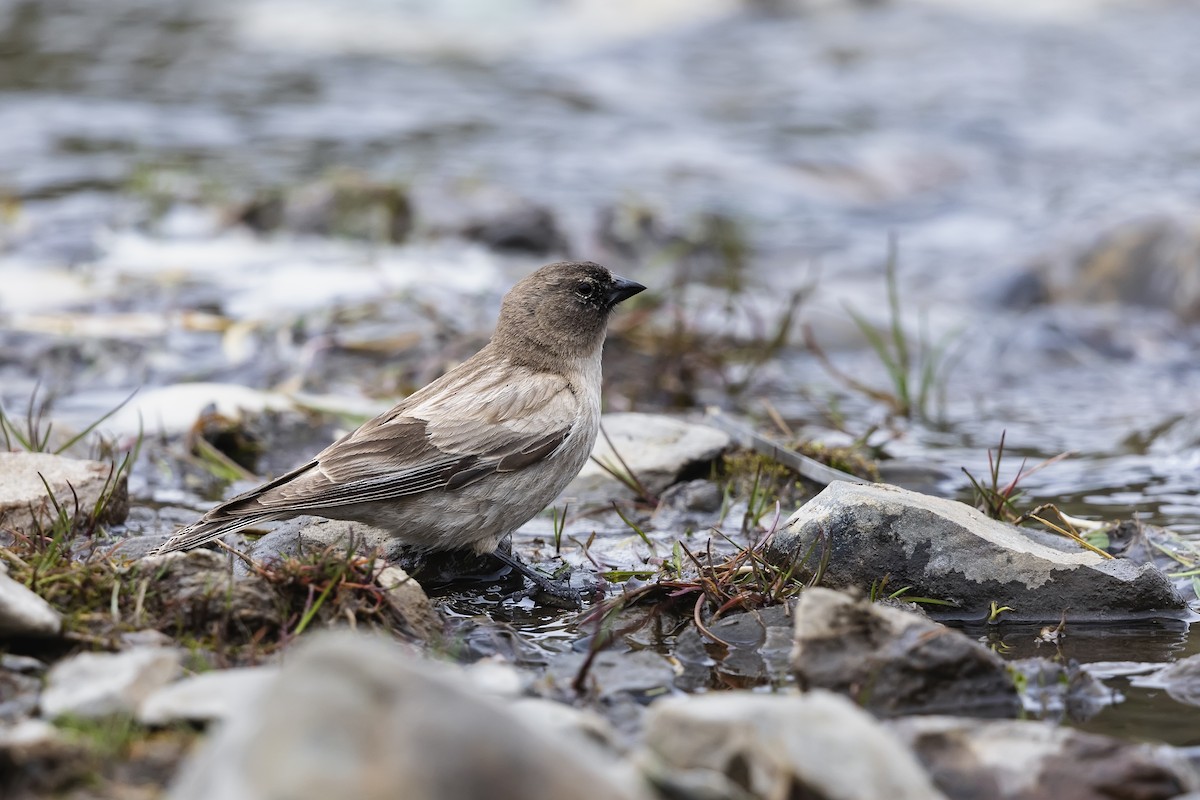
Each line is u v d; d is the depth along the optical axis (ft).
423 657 23.49
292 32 115.96
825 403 46.78
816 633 22.76
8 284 55.52
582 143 85.97
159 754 18.10
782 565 27.86
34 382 45.60
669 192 76.33
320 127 86.74
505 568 30.01
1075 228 65.41
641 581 28.86
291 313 52.01
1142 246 62.23
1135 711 22.44
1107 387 49.55
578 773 14.94
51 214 66.74
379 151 81.15
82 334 49.11
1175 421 44.32
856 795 17.37
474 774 14.62
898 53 111.24
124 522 32.09
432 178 74.23
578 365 31.73
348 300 54.19
